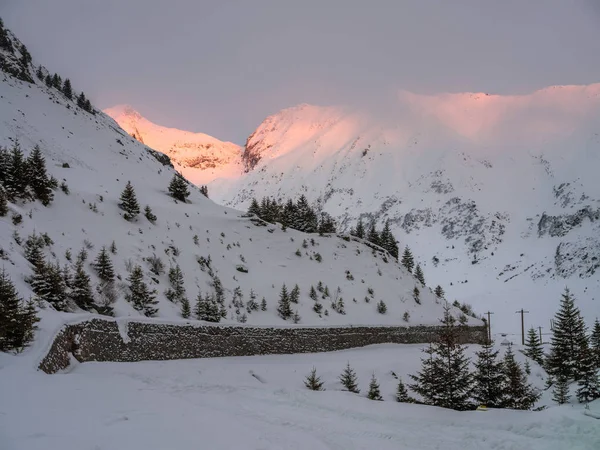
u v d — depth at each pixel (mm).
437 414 14828
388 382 33312
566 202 177250
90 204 44844
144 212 50219
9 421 10008
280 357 38125
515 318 111938
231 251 54438
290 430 12383
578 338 34781
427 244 182375
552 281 130125
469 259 164625
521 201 193875
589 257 131125
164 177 84000
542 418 13539
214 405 15117
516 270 146750
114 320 27141
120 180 66312
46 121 73938
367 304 56469
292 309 47844
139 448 9375
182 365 28250
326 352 43625
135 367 24688
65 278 29562
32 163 40344
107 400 13797
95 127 87062
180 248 47656
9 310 17812
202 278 44875
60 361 20000
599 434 11719
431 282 156125
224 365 30609
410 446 11500
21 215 34125
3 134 57812
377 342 49969
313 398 16797
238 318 41125
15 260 26625
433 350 22344
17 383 13938
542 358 54500
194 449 9758
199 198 76312
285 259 59281
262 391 17922
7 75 81875
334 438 11859
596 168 194750
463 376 21047
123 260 38969
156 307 35312
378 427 13164
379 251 72125
